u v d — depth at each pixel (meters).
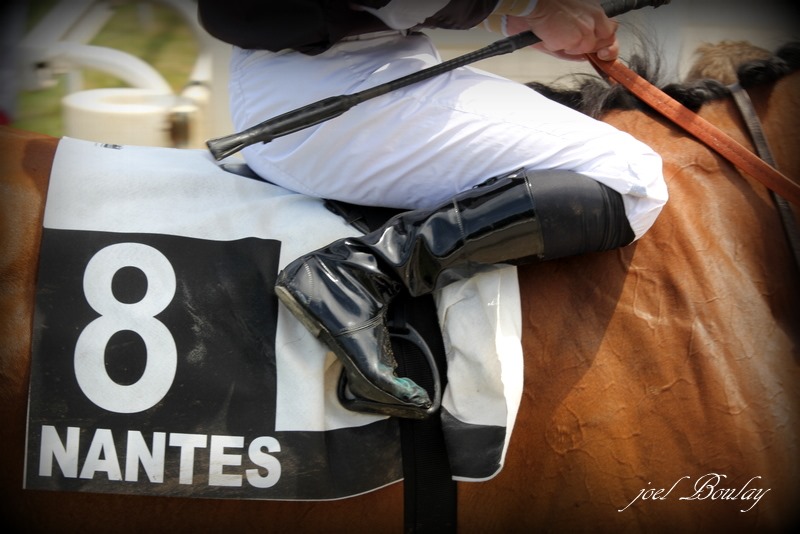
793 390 3.17
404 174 3.15
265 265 3.07
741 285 3.21
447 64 3.11
